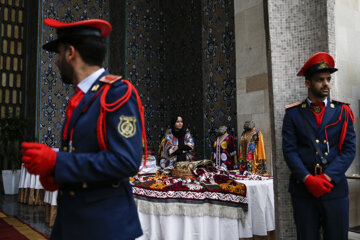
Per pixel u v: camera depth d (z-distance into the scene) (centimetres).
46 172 105
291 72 245
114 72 892
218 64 690
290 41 246
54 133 788
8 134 779
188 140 470
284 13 248
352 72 409
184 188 298
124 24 847
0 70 880
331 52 231
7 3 900
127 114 112
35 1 825
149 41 877
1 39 888
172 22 887
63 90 807
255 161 475
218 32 693
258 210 313
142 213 304
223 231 297
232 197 301
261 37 579
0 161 860
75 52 120
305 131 197
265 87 566
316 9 237
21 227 464
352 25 414
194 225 291
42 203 643
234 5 632
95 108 114
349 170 388
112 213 113
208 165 349
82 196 113
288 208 238
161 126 872
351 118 197
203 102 723
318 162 191
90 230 111
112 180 116
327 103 199
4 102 880
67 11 831
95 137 112
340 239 187
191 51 811
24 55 904
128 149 108
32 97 816
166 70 894
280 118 242
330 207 185
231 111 655
